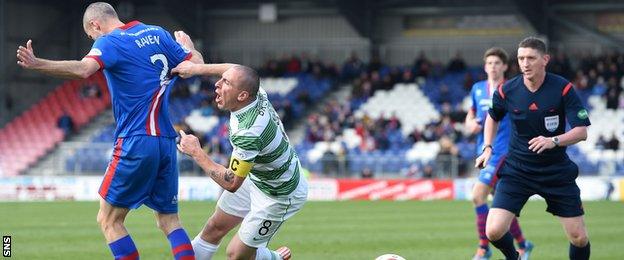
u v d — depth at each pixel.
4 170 74.69
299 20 86.81
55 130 77.69
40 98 83.38
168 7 82.81
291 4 86.25
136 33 18.31
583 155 63.81
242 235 18.88
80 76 17.20
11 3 83.06
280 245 30.39
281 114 75.25
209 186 60.97
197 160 17.58
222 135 72.12
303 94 78.44
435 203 55.44
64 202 56.50
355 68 81.38
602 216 43.53
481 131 26.98
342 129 72.00
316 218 42.59
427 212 47.03
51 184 61.72
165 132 18.55
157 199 18.69
